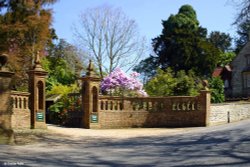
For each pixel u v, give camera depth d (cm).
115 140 1917
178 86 2967
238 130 1914
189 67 6256
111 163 1252
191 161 1229
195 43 6319
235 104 2928
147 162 1254
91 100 2450
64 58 5362
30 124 2098
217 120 2672
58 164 1214
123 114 2558
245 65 5869
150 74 6512
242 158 1228
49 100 2938
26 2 2089
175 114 2577
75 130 2258
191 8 6906
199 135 1903
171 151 1465
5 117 1692
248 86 5797
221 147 1466
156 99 2597
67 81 4344
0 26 2023
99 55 5459
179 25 6606
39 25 2184
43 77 2153
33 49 2283
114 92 2998
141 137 2022
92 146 1692
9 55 2162
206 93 2533
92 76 2458
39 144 1711
